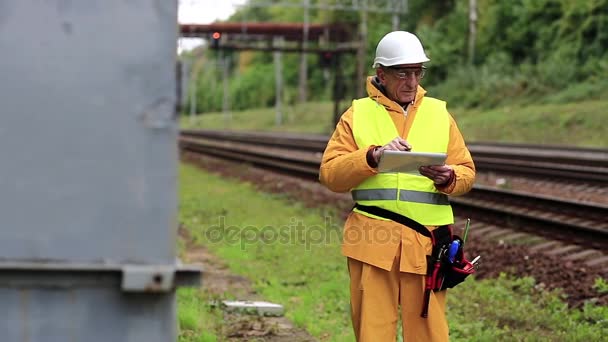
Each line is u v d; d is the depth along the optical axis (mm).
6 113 7480
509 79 116625
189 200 44656
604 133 82000
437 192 11820
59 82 7516
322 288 22328
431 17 169125
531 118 94500
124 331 7742
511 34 130500
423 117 11945
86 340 7691
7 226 7547
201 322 17734
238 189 50406
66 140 7547
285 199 43844
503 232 30703
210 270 24922
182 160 82062
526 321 18594
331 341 16969
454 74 135500
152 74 7598
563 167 47531
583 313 19500
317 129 144000
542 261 25203
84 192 7598
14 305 7594
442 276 11703
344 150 11992
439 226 11812
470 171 11906
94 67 7543
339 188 11820
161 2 7582
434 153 10961
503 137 93250
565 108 94625
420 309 11859
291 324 18578
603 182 41344
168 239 7711
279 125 172250
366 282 11758
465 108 120688
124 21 7551
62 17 7500
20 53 7477
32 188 7547
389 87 11930
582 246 27000
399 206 11656
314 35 129500
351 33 125125
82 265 7590
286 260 26594
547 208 33812
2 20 7449
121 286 7617
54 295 7641
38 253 7590
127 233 7660
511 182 46062
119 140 7602
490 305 20188
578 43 113250
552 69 111250
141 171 7645
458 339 17328
